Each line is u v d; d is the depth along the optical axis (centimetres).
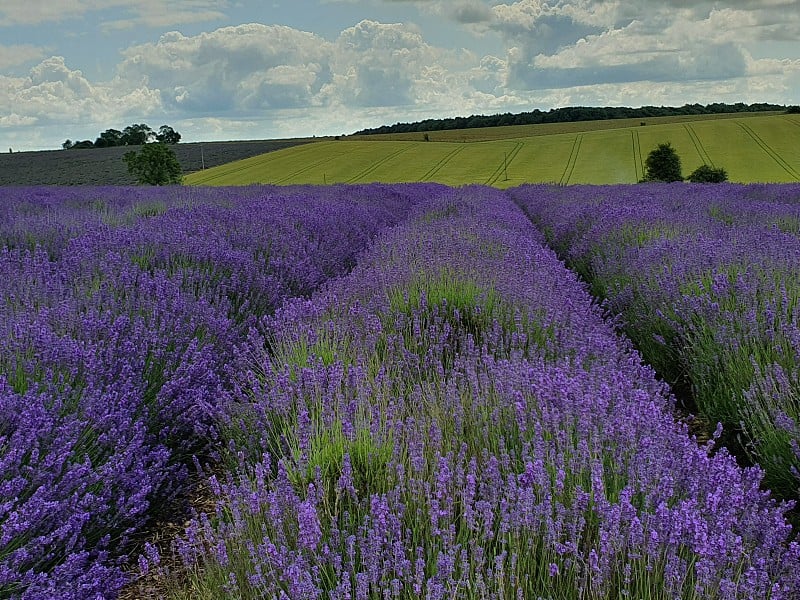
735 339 431
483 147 7438
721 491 239
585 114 10938
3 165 6209
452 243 721
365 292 557
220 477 366
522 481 249
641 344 550
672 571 199
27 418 290
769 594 206
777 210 1066
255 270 614
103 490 286
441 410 328
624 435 281
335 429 318
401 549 213
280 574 223
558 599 209
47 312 416
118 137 9475
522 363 378
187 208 1028
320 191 1922
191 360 419
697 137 7262
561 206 1575
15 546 244
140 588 275
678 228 850
